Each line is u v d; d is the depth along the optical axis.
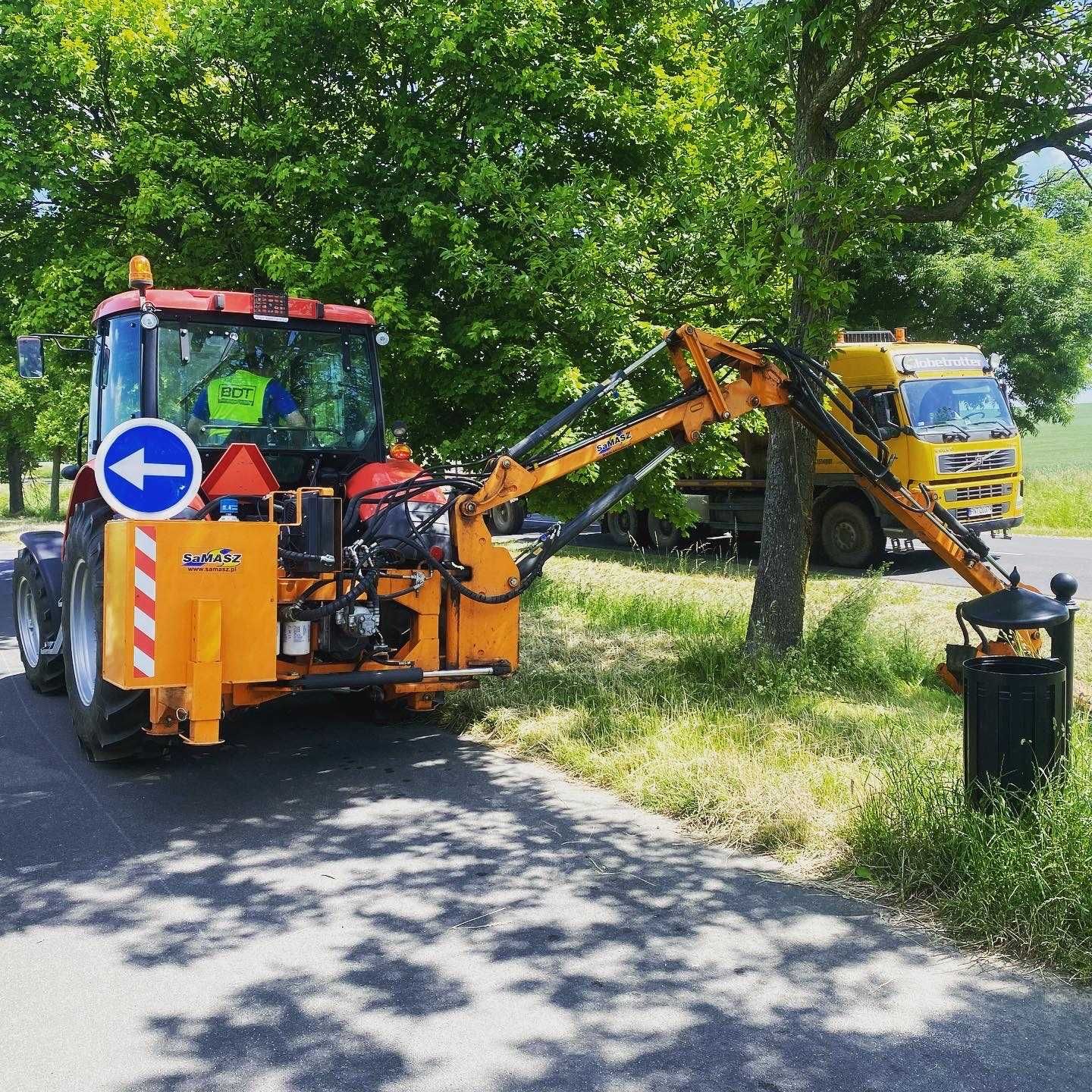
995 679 4.25
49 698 8.06
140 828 5.16
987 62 7.16
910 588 12.30
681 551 17.61
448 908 4.21
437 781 5.89
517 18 9.73
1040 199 7.97
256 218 10.16
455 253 9.29
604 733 6.39
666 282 9.06
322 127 10.52
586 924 4.05
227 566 5.06
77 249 11.27
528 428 9.80
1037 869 3.86
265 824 5.22
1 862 4.73
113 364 6.51
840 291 6.90
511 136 9.80
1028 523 19.84
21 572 8.23
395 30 9.70
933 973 3.64
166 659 4.99
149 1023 3.35
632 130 10.50
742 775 5.38
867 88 7.48
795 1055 3.13
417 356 9.72
